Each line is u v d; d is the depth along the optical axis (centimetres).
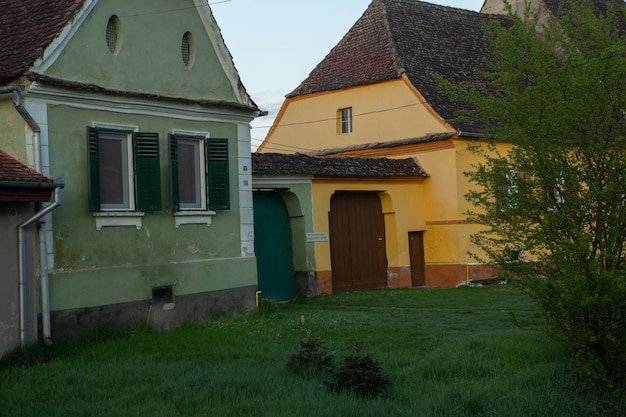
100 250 1355
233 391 952
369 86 2730
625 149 1017
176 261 1498
